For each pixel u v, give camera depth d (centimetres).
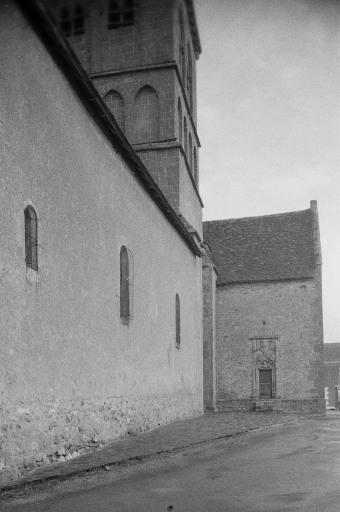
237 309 3559
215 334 3488
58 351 1020
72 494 703
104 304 1312
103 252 1323
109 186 1395
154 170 2495
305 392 3384
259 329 3509
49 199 1014
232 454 1123
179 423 1966
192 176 2844
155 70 2555
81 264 1169
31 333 908
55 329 1012
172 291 2122
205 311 3253
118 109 2578
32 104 954
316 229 3731
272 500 649
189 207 2736
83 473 857
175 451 1150
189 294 2511
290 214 3988
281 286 3525
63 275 1065
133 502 649
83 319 1165
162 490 725
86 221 1213
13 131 873
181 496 683
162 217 1995
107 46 2605
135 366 1559
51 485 768
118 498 673
